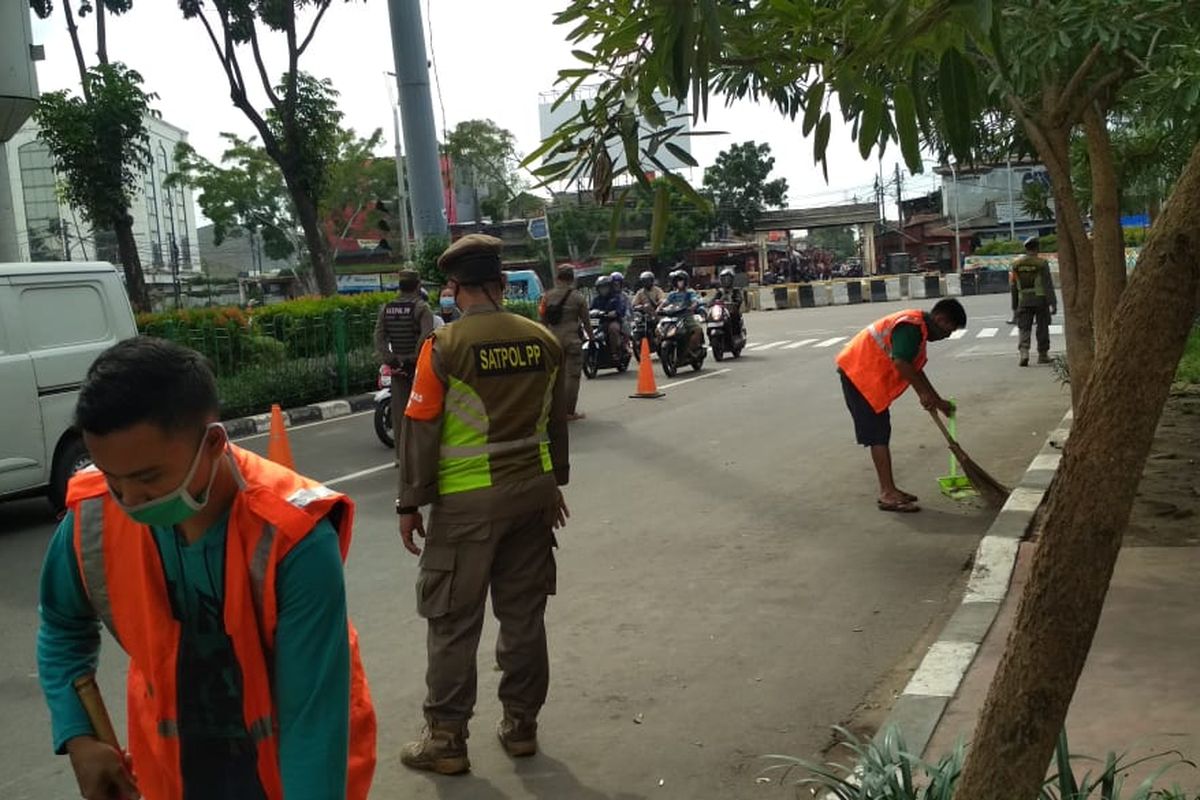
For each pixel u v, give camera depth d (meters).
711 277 54.34
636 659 5.25
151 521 1.84
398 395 10.73
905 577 6.32
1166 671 4.46
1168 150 9.16
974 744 1.99
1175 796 3.11
